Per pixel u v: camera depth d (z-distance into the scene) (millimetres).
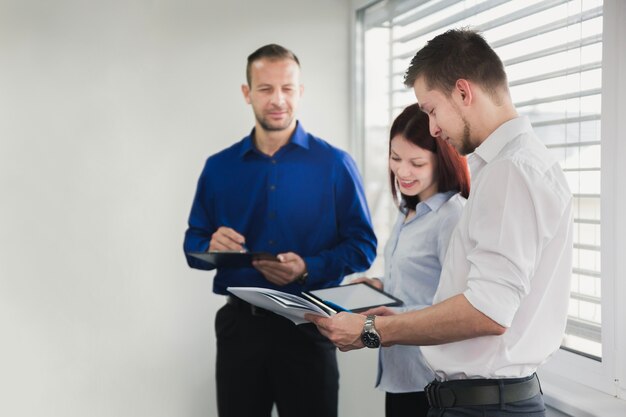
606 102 1495
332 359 2062
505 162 1044
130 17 2303
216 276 2127
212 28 2396
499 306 1020
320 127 2568
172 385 2451
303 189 2113
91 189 2305
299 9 2508
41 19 2215
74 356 2336
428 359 1210
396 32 2447
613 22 1463
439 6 2158
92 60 2275
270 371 2025
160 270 2402
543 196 1033
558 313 1134
